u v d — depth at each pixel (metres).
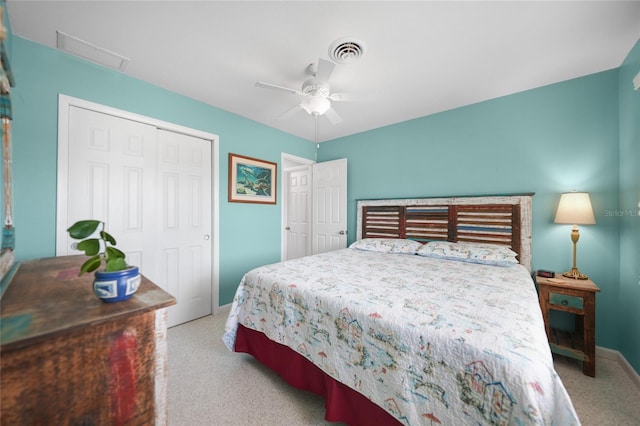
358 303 1.27
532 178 2.32
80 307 0.70
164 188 2.39
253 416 1.39
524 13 1.42
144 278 1.01
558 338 1.96
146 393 0.73
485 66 1.95
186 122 2.49
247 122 3.07
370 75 2.07
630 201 1.80
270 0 1.34
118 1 1.35
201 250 2.69
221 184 2.82
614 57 1.84
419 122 3.00
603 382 1.67
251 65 1.95
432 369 0.96
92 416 0.63
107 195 2.04
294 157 3.72
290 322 1.53
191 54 1.82
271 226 3.38
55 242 1.77
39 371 0.56
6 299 0.76
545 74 2.07
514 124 2.40
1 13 1.01
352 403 1.23
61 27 1.55
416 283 1.60
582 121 2.10
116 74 2.04
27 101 1.66
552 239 2.21
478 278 1.72
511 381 0.79
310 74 2.06
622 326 1.88
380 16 1.45
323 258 2.42
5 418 0.52
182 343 2.17
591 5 1.36
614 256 1.96
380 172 3.34
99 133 1.99
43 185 1.73
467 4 1.36
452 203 2.72
